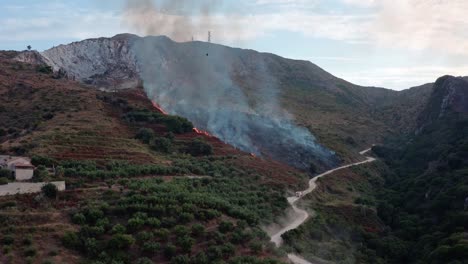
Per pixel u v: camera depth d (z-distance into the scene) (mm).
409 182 138750
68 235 59719
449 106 191250
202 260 61375
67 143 97500
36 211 64625
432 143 170625
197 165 104812
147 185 78812
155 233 64125
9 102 129375
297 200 105562
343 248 90250
